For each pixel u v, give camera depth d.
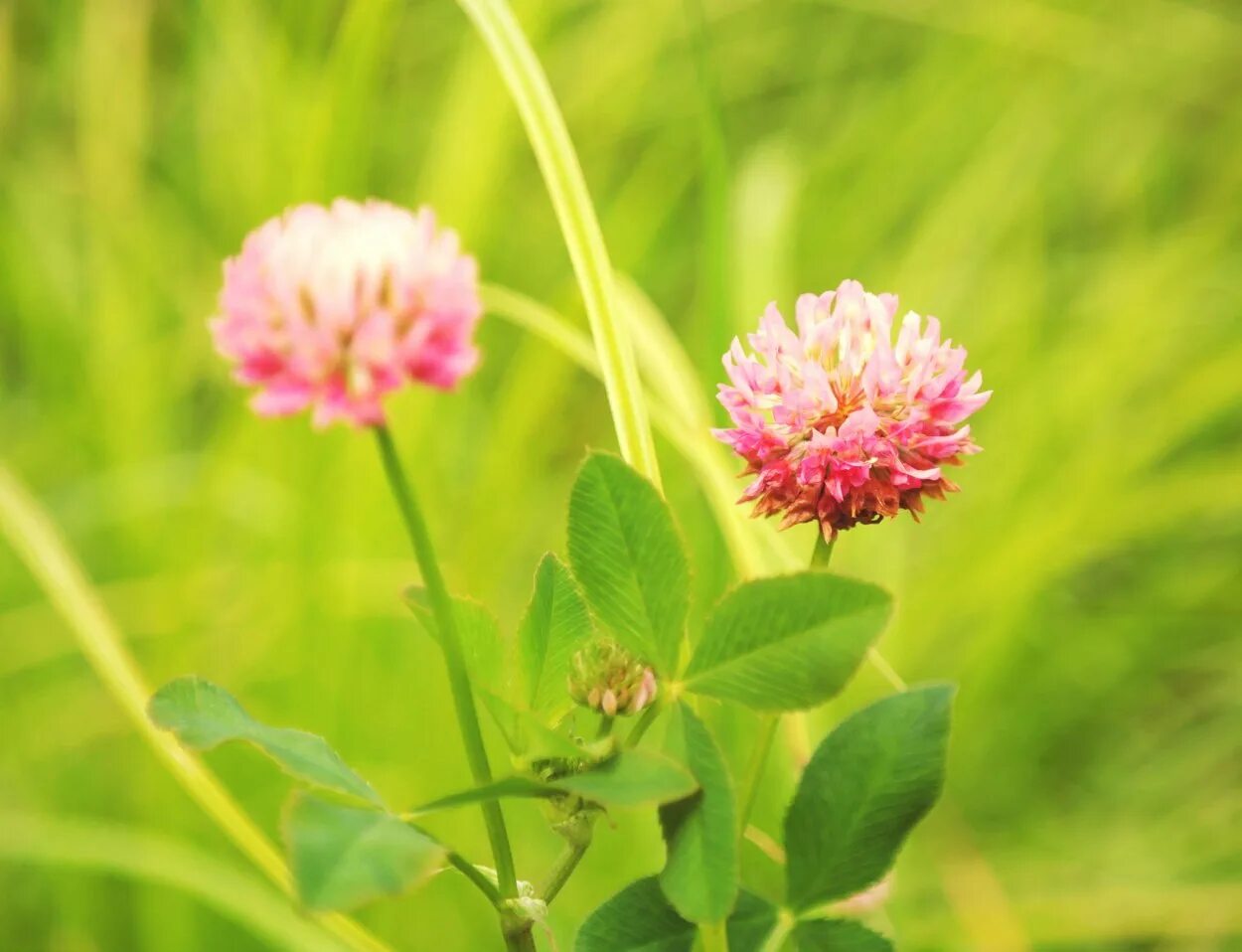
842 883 0.25
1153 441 0.62
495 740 0.52
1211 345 0.70
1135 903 0.53
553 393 0.57
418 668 0.54
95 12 0.68
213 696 0.24
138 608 0.56
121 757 0.55
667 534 0.24
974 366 0.66
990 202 0.70
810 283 0.69
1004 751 0.61
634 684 0.24
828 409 0.25
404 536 0.56
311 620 0.53
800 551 0.56
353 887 0.22
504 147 0.60
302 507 0.54
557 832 0.24
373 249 0.22
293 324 0.22
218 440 0.59
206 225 0.70
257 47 0.69
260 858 0.35
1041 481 0.62
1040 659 0.63
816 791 0.25
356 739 0.53
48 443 0.64
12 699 0.57
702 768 0.24
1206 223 0.68
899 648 0.57
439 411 0.61
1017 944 0.50
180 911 0.50
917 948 0.52
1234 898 0.53
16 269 0.66
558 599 0.25
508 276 0.69
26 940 0.53
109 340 0.61
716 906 0.23
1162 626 0.65
